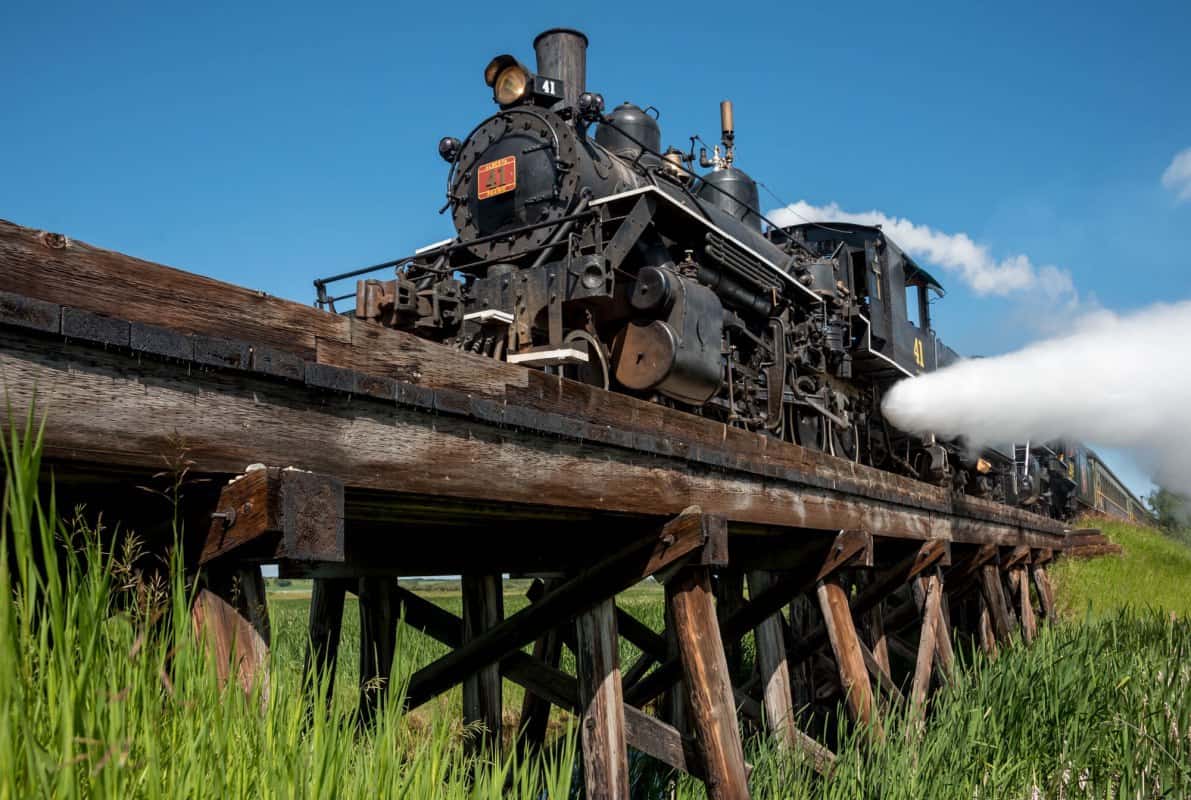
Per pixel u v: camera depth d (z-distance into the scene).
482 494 3.65
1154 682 8.32
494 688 6.07
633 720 5.24
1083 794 6.68
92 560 2.23
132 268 2.56
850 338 11.66
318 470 3.00
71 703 1.85
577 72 11.03
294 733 2.47
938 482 14.07
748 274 9.64
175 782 2.11
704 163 12.98
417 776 2.79
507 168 9.33
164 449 2.59
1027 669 7.87
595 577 5.13
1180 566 20.34
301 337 2.97
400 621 2.85
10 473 1.88
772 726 6.84
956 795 6.07
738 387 9.27
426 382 3.42
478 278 9.18
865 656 8.42
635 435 4.55
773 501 5.98
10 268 2.31
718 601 8.34
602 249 8.04
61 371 2.40
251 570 3.01
